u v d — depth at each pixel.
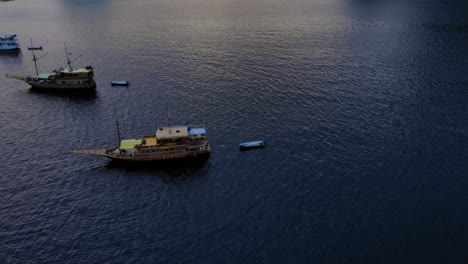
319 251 95.38
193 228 102.62
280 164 127.31
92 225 103.62
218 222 104.56
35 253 95.00
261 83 187.75
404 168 124.94
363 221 104.19
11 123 153.50
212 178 121.75
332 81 190.00
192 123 151.50
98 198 113.44
